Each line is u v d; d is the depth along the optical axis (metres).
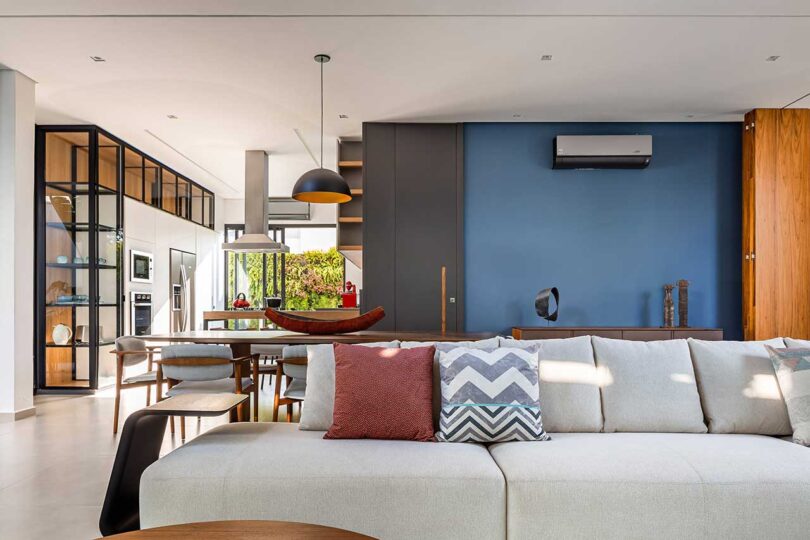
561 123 5.82
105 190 6.18
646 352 2.73
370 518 1.95
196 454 2.12
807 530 1.93
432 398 2.56
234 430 2.53
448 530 1.95
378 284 5.77
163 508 1.95
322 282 10.22
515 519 1.96
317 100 5.13
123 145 6.48
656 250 5.77
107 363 6.18
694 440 2.36
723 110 5.44
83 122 5.81
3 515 2.60
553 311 5.75
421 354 2.58
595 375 2.68
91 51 4.09
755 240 5.43
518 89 4.87
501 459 2.16
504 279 5.79
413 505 1.95
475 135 5.85
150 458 2.30
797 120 5.43
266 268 10.22
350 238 6.38
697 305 5.74
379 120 5.73
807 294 5.42
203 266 9.10
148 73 4.51
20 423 4.47
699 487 1.95
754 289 5.42
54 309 6.00
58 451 3.67
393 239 5.79
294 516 1.94
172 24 3.67
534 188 5.82
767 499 1.94
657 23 3.69
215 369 3.61
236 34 3.83
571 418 2.58
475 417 2.39
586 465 2.05
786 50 4.10
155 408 2.21
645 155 5.55
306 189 4.53
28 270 4.66
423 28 3.76
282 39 3.90
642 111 5.47
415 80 4.66
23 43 3.96
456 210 5.79
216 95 5.01
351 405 2.42
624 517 1.95
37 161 6.02
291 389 3.69
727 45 4.02
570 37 3.89
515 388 2.44
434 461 2.08
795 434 2.39
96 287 6.01
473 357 2.54
